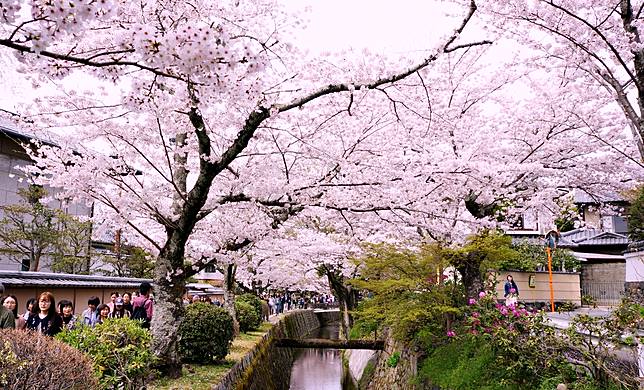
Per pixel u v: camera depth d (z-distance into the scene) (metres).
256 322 15.47
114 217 7.71
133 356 5.26
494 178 7.60
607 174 9.48
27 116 6.89
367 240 10.13
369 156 8.17
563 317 9.54
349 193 7.93
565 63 7.48
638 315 5.16
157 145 7.68
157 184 8.31
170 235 7.31
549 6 6.59
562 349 5.77
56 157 7.45
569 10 6.58
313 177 8.11
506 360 6.20
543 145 8.98
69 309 6.62
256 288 22.44
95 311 7.46
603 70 6.84
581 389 5.02
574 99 8.80
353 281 9.80
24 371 3.04
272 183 7.53
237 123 7.29
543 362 5.81
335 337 28.50
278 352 15.96
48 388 3.10
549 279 12.30
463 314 8.35
